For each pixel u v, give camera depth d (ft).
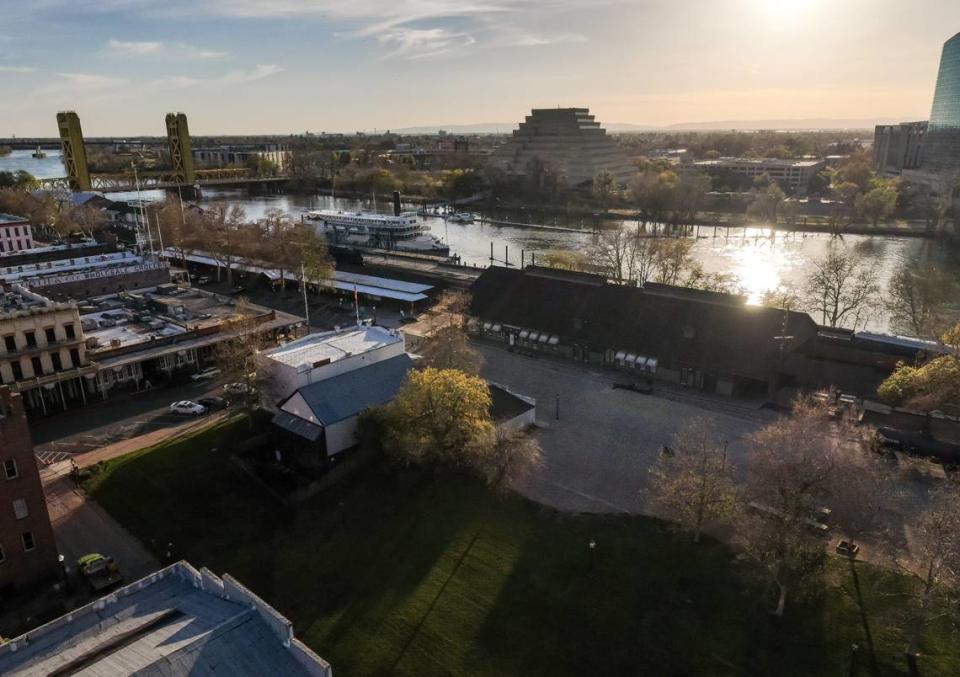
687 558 179.52
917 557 177.06
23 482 167.94
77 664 99.50
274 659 99.96
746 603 162.40
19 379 263.49
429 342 299.17
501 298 376.27
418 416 212.23
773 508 167.32
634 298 335.06
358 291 446.19
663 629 155.02
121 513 204.03
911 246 648.38
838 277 384.68
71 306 274.36
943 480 215.92
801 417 204.64
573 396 292.20
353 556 183.32
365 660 148.56
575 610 161.48
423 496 209.36
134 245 605.73
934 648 147.84
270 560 182.39
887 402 258.37
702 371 295.69
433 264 554.46
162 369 307.99
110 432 256.73
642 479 222.28
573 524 196.75
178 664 95.25
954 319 382.22
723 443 243.60
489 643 152.35
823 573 157.69
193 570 124.06
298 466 232.12
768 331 290.56
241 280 507.71
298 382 238.48
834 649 147.95
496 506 205.36
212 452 238.48
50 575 175.22
